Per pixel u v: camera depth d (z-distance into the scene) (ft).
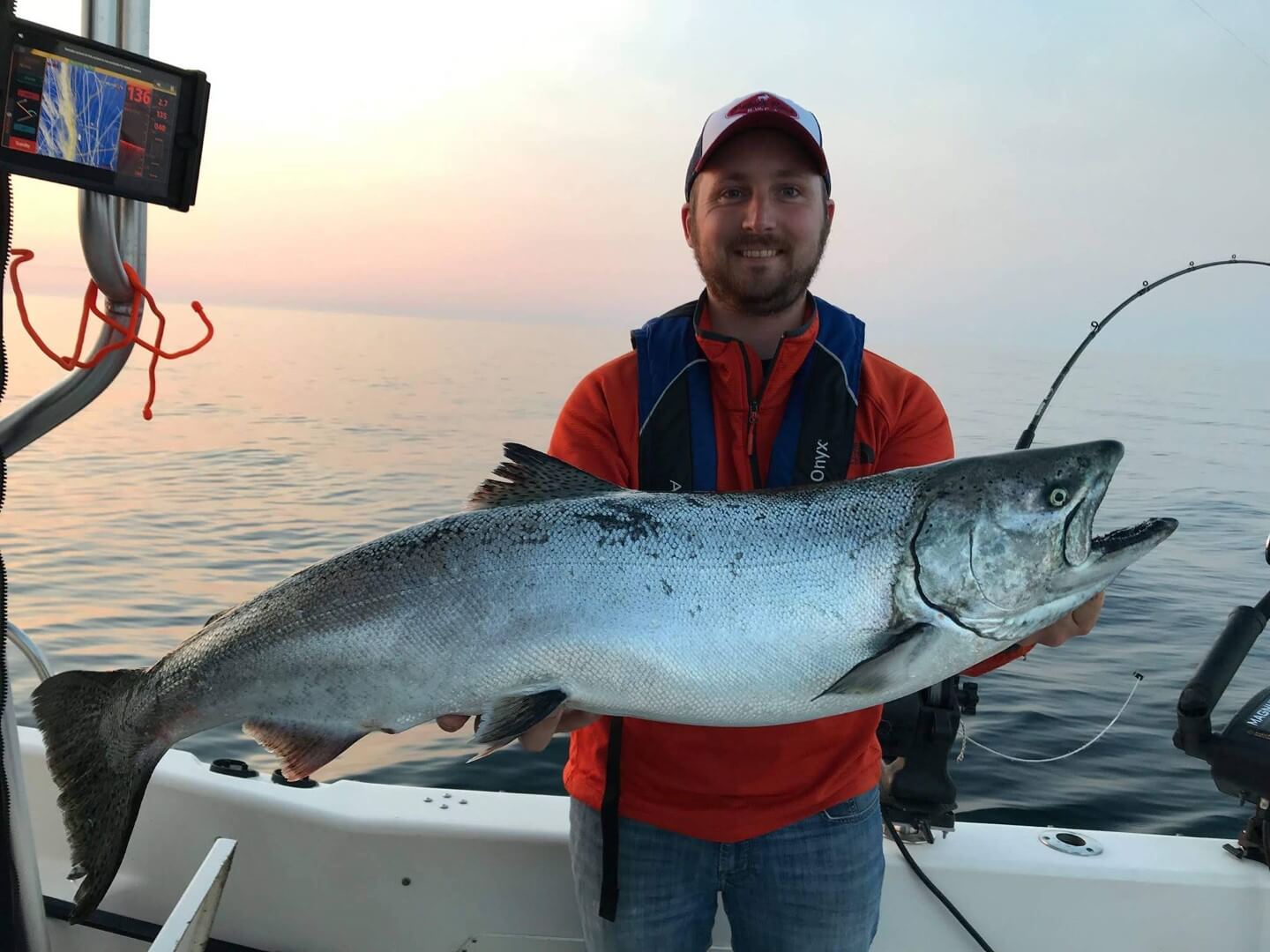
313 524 14.89
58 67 2.32
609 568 3.03
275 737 3.07
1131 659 9.34
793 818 3.38
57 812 4.12
